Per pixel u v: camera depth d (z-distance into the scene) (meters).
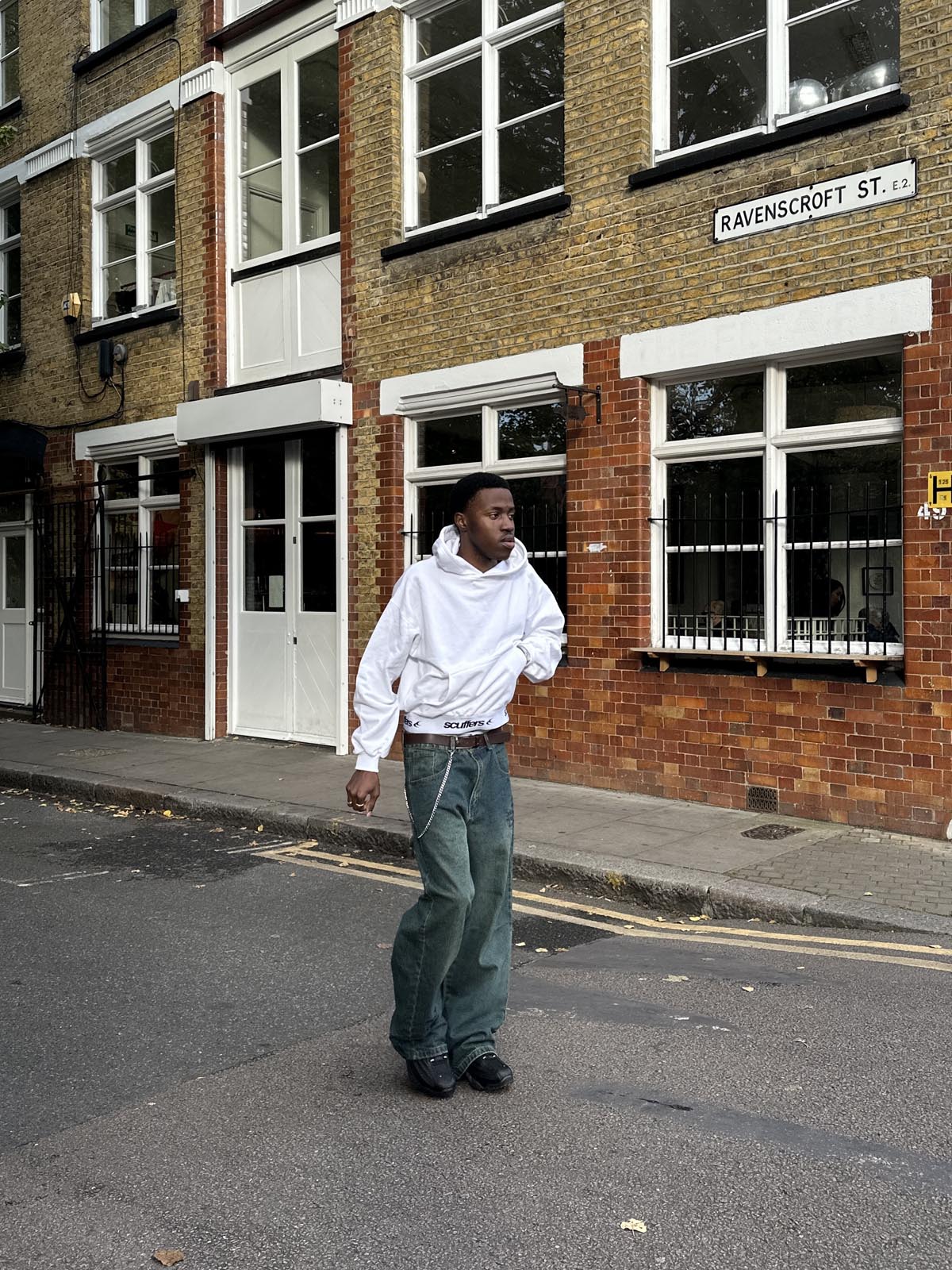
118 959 5.16
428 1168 3.19
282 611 11.15
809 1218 2.90
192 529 11.77
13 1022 4.39
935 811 6.90
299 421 10.25
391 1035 3.72
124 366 12.70
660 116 8.31
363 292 10.19
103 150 13.15
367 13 10.07
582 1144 3.32
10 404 14.31
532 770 8.93
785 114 7.66
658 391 8.36
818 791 7.41
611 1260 2.72
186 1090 3.75
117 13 13.04
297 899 6.20
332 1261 2.73
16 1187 3.12
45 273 13.80
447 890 3.56
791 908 5.63
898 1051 3.97
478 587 3.60
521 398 9.06
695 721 8.01
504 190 9.34
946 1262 2.71
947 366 6.80
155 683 12.24
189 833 8.05
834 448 7.50
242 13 11.48
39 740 12.03
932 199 6.86
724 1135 3.36
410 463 9.99
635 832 7.12
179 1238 2.84
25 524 14.14
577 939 5.47
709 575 8.12
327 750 10.71
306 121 10.97
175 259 12.23
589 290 8.56
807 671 7.47
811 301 7.38
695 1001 4.52
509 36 9.24
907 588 6.97
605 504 8.47
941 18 6.80
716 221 7.82
